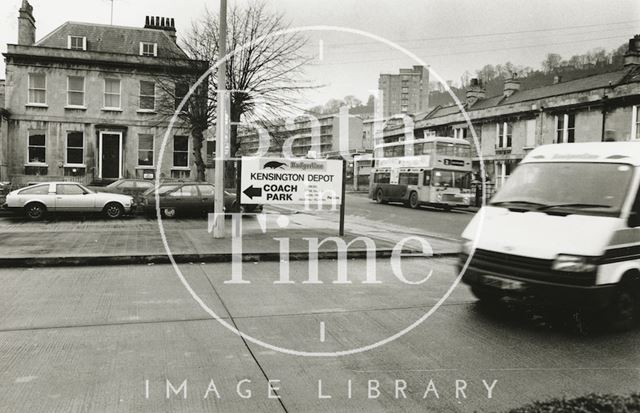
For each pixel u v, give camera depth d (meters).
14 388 4.16
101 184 31.42
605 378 4.54
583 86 33.91
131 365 4.71
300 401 4.00
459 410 3.88
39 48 30.70
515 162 36.38
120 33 34.19
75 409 3.80
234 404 3.93
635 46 31.72
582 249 5.82
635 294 6.16
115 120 31.95
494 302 7.14
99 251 10.59
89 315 6.38
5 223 17.55
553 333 5.87
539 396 4.14
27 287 7.96
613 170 6.75
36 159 31.06
